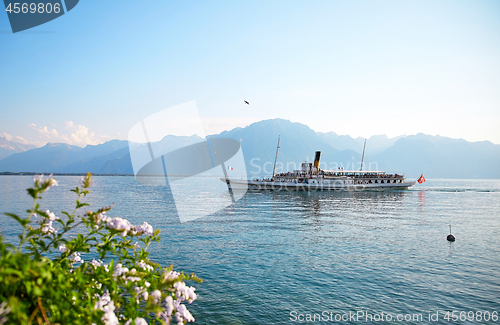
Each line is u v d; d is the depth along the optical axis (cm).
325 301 1366
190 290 461
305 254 2139
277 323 1166
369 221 3722
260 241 2548
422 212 4725
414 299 1387
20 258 284
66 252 448
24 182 15225
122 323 414
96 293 455
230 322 1173
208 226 3275
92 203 5534
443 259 2023
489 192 11106
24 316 263
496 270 1795
